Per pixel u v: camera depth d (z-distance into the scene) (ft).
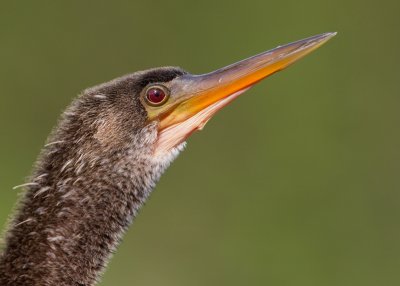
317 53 64.59
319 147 62.18
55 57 63.10
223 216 58.90
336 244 58.85
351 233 59.47
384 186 61.93
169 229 58.08
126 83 28.73
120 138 28.12
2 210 50.93
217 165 60.70
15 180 58.08
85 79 63.31
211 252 57.62
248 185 60.23
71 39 63.72
